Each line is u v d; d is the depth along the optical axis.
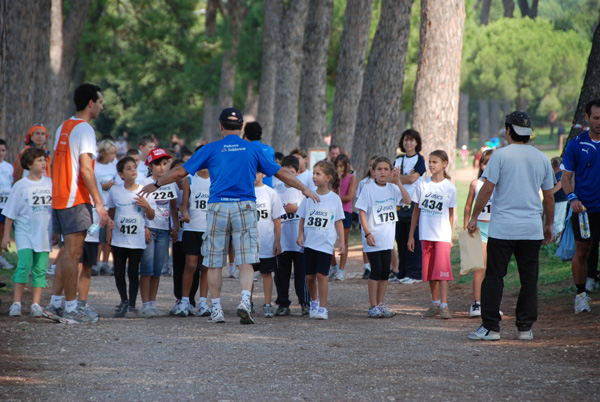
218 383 6.50
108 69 43.31
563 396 5.98
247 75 48.84
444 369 7.07
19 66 25.17
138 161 16.14
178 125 83.50
